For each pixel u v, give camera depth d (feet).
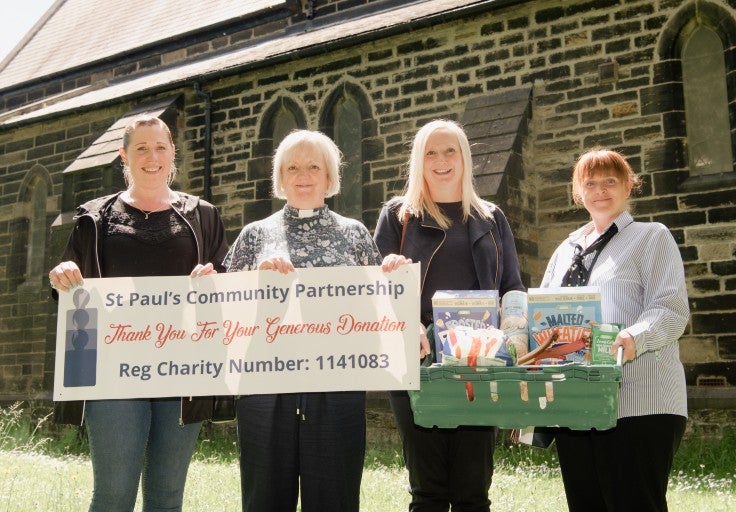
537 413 9.66
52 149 55.47
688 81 34.63
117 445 11.85
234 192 46.78
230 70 45.98
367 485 24.11
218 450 37.04
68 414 12.09
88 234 12.70
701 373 32.19
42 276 54.75
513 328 11.07
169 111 48.34
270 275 11.62
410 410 12.30
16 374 54.19
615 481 11.29
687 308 11.40
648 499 11.12
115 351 11.85
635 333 10.47
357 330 11.30
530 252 35.88
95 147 47.75
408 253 12.84
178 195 13.47
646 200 34.12
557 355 10.55
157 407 12.67
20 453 36.32
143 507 12.73
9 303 55.72
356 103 43.57
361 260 12.32
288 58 43.57
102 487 11.84
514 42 37.83
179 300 11.87
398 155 40.57
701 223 32.96
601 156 12.69
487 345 10.00
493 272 12.68
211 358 11.66
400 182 40.34
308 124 44.21
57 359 11.91
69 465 30.94
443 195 13.00
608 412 9.40
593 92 35.76
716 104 34.04
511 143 35.17
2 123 57.26
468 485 12.21
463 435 12.27
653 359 11.40
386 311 11.30
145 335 11.84
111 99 51.26
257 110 46.29
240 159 46.78
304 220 12.18
